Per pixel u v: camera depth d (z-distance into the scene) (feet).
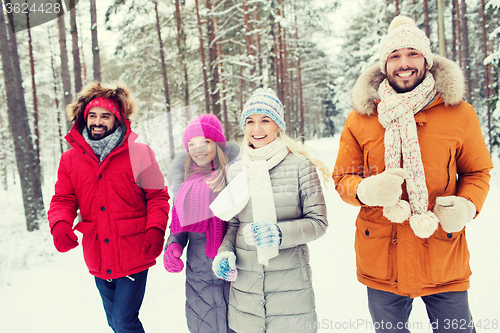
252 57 38.34
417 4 45.24
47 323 8.98
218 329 5.78
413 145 4.82
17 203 32.73
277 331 5.11
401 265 5.07
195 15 39.52
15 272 13.06
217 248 5.53
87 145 6.33
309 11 43.52
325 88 92.22
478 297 8.24
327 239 14.05
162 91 40.45
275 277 5.15
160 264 13.47
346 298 9.03
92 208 6.28
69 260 14.38
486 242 11.86
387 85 5.22
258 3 36.94
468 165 5.12
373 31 58.08
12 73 19.75
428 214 4.54
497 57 29.07
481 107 36.68
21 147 19.77
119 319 6.24
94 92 6.38
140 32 38.45
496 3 34.14
